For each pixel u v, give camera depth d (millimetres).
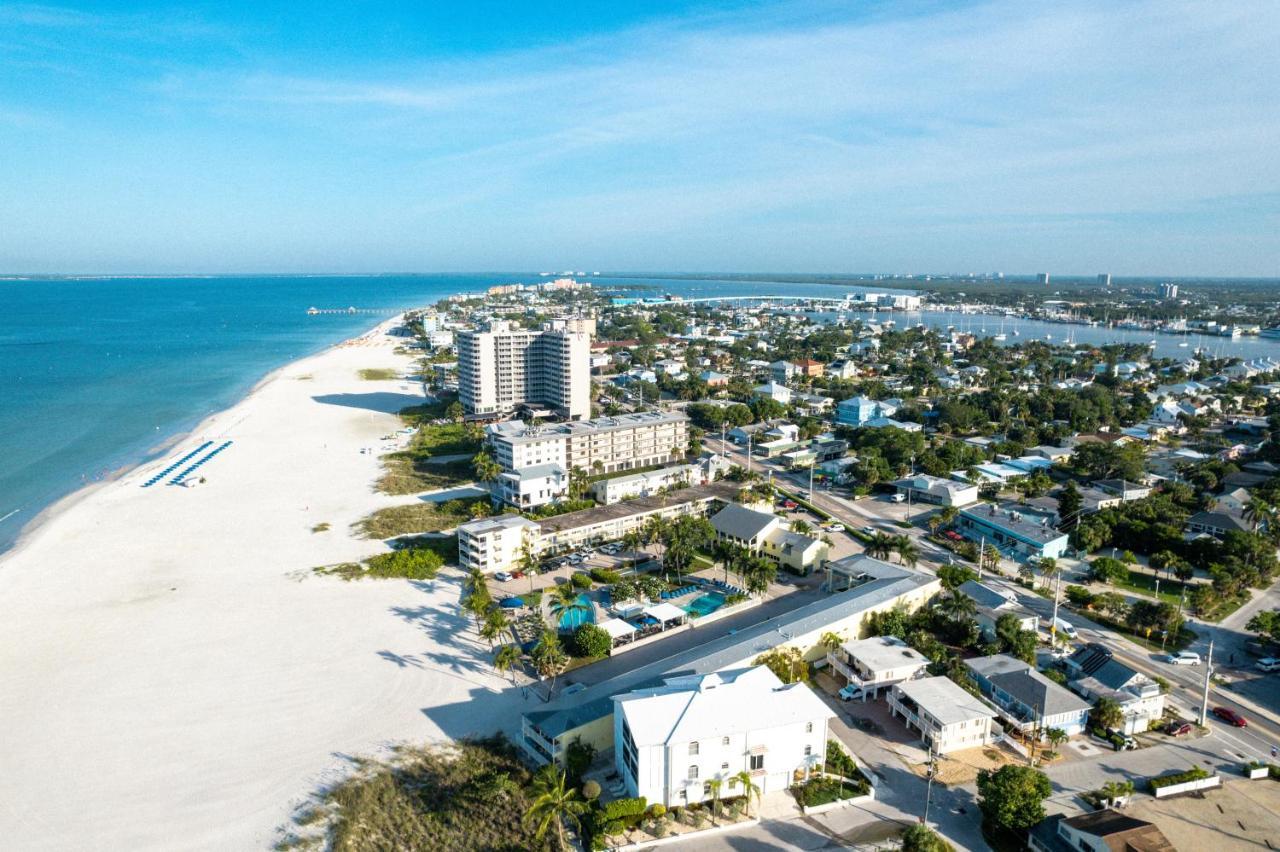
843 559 160375
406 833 91125
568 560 175500
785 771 97688
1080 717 110438
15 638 138250
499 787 96125
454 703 117812
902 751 106250
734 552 160625
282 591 158250
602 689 115062
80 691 121062
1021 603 151875
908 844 83000
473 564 167875
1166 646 135875
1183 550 171625
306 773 101625
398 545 184000
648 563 175125
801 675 118875
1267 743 108562
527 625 142375
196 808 95188
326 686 122562
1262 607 151250
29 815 94062
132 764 103625
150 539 188000
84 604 152250
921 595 142375
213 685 122875
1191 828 90438
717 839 89250
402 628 142250
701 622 144875
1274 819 92125
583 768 100250
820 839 89250
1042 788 90125
